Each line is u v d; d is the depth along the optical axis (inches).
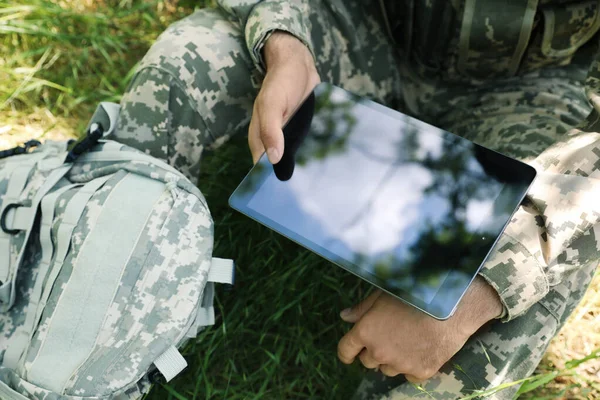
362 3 53.8
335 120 42.0
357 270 37.3
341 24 52.4
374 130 41.3
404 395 42.1
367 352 41.8
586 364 50.8
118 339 39.0
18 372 39.1
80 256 39.8
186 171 50.3
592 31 49.0
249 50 47.1
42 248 42.3
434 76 56.2
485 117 53.1
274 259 56.4
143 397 47.7
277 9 46.9
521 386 43.4
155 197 41.5
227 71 47.9
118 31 72.7
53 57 68.8
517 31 48.6
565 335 52.0
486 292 38.5
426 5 51.0
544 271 37.9
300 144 41.5
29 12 70.1
